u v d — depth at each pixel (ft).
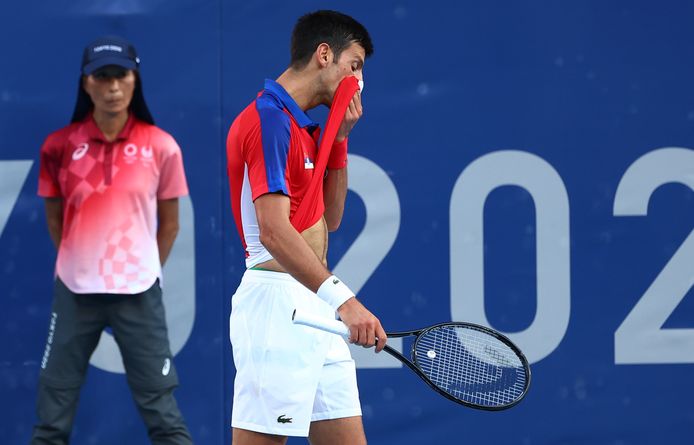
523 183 51.39
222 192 50.65
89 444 50.21
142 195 48.16
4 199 49.80
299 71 34.88
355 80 34.60
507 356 35.06
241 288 34.60
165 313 50.14
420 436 51.26
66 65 49.90
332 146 36.63
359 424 35.55
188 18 50.37
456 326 34.40
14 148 49.75
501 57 51.26
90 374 50.26
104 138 48.16
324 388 35.06
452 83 51.13
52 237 49.19
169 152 48.91
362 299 51.13
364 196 51.08
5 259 49.85
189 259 50.72
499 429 51.44
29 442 50.19
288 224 31.76
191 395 50.78
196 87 50.44
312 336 33.78
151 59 50.29
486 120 51.24
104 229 47.80
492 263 51.42
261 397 33.68
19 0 49.67
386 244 51.13
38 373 50.26
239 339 34.24
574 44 51.31
